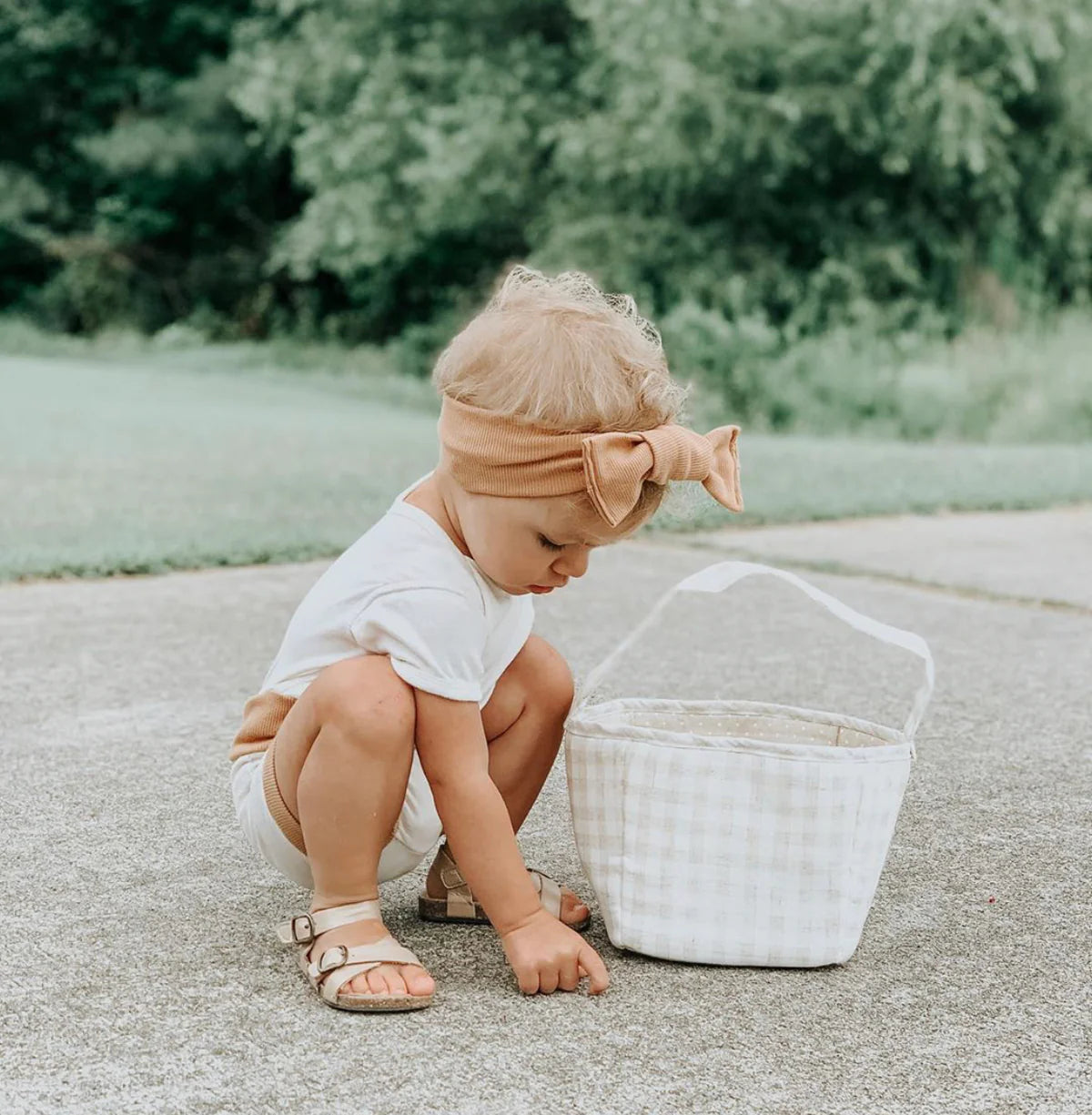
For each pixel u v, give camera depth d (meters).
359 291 17.91
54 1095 1.49
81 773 2.62
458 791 1.74
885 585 4.71
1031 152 12.91
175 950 1.87
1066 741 2.95
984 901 2.10
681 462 1.67
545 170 14.54
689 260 13.43
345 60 15.39
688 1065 1.58
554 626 3.94
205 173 20.22
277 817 1.80
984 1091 1.53
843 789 1.80
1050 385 11.52
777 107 12.06
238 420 9.76
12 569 4.41
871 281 13.09
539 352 1.64
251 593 4.32
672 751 1.82
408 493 1.84
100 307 20.20
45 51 20.98
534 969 1.74
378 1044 1.61
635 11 12.56
